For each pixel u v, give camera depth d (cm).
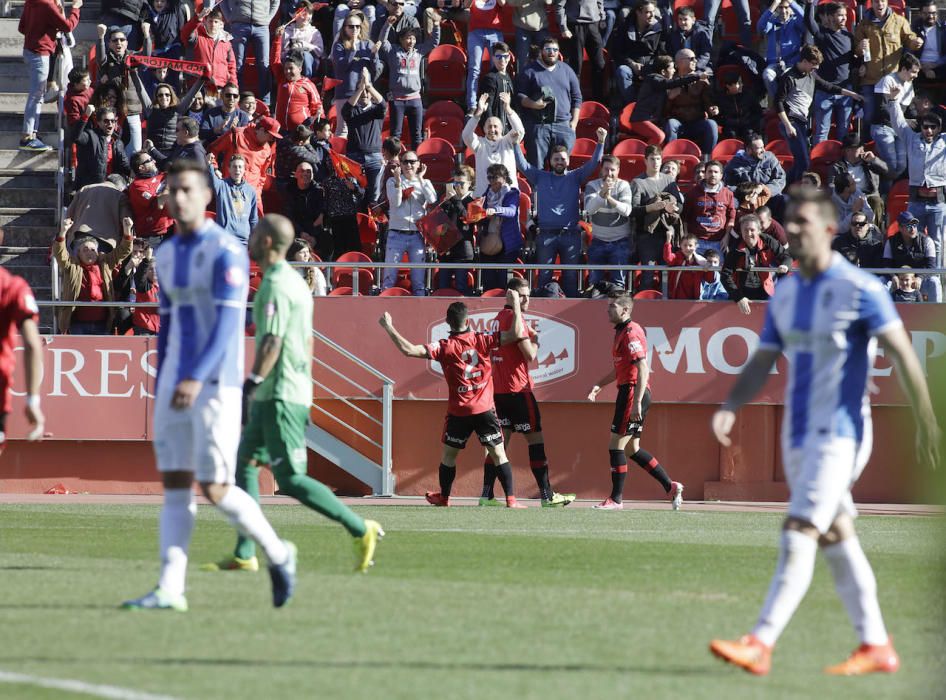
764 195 6284
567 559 3328
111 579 2788
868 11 7725
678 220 6188
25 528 4122
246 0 7594
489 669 1867
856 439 1908
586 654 1998
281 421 2769
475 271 6378
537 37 7681
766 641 1872
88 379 6050
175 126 6981
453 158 7412
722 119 7612
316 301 6119
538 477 5462
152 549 3469
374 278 6625
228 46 7525
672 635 2184
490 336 5262
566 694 1695
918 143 6769
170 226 6338
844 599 1939
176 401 2231
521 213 6756
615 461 5328
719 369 6103
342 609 2406
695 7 8200
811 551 1880
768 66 7669
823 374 1905
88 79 6956
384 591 2658
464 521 4600
